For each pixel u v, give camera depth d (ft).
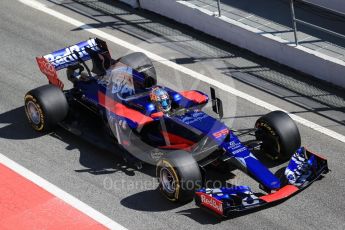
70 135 88.99
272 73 107.45
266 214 74.59
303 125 93.45
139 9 127.03
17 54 110.11
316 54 104.68
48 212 75.10
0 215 74.79
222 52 113.29
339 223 73.61
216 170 81.92
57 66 91.45
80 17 123.54
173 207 75.56
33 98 85.61
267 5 123.65
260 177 73.46
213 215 73.97
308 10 123.54
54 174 81.41
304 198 77.51
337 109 97.96
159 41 115.85
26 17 123.03
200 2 122.11
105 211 75.05
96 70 94.17
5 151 85.87
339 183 80.48
